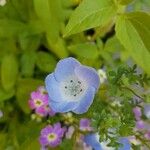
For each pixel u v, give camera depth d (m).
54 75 0.21
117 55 0.29
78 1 0.26
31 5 0.27
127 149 0.23
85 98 0.21
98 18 0.20
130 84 0.22
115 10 0.21
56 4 0.25
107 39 0.30
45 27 0.26
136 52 0.21
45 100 0.25
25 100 0.27
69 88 0.22
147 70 0.21
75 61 0.21
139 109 0.25
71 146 0.25
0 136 0.27
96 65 0.27
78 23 0.20
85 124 0.25
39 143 0.26
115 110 0.23
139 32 0.21
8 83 0.27
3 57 0.28
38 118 0.26
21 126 0.27
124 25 0.21
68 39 0.28
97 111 0.22
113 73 0.22
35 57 0.28
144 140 0.23
